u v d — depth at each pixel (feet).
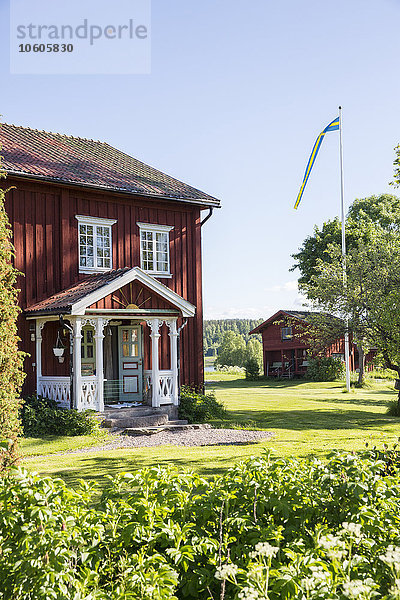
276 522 14.66
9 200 53.11
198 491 15.21
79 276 57.57
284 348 146.92
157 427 51.60
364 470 14.53
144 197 61.67
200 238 67.77
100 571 12.53
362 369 125.49
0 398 27.40
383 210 154.30
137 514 13.69
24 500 12.96
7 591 11.73
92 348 58.39
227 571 10.25
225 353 212.84
